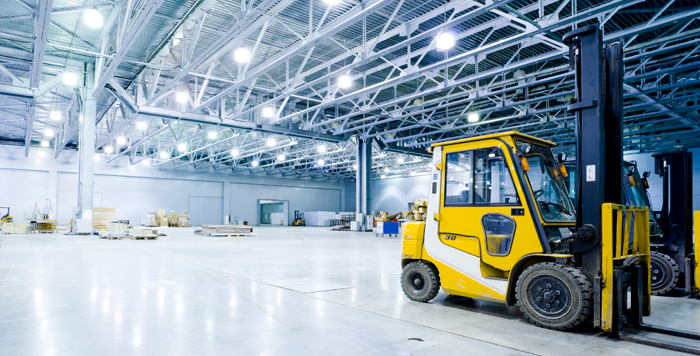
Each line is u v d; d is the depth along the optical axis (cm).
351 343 431
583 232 478
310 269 998
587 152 495
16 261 1123
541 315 495
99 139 3180
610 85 518
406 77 1411
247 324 502
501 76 1833
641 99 1934
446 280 599
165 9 1222
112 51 1533
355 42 1480
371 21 1311
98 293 686
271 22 1201
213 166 4506
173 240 2045
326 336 455
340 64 1689
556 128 2312
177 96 1627
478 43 1455
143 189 4056
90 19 1055
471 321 524
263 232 3045
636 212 537
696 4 1132
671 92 1838
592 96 495
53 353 393
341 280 836
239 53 1202
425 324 508
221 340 438
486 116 2464
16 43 1565
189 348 411
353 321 520
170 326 490
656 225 791
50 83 1730
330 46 1513
